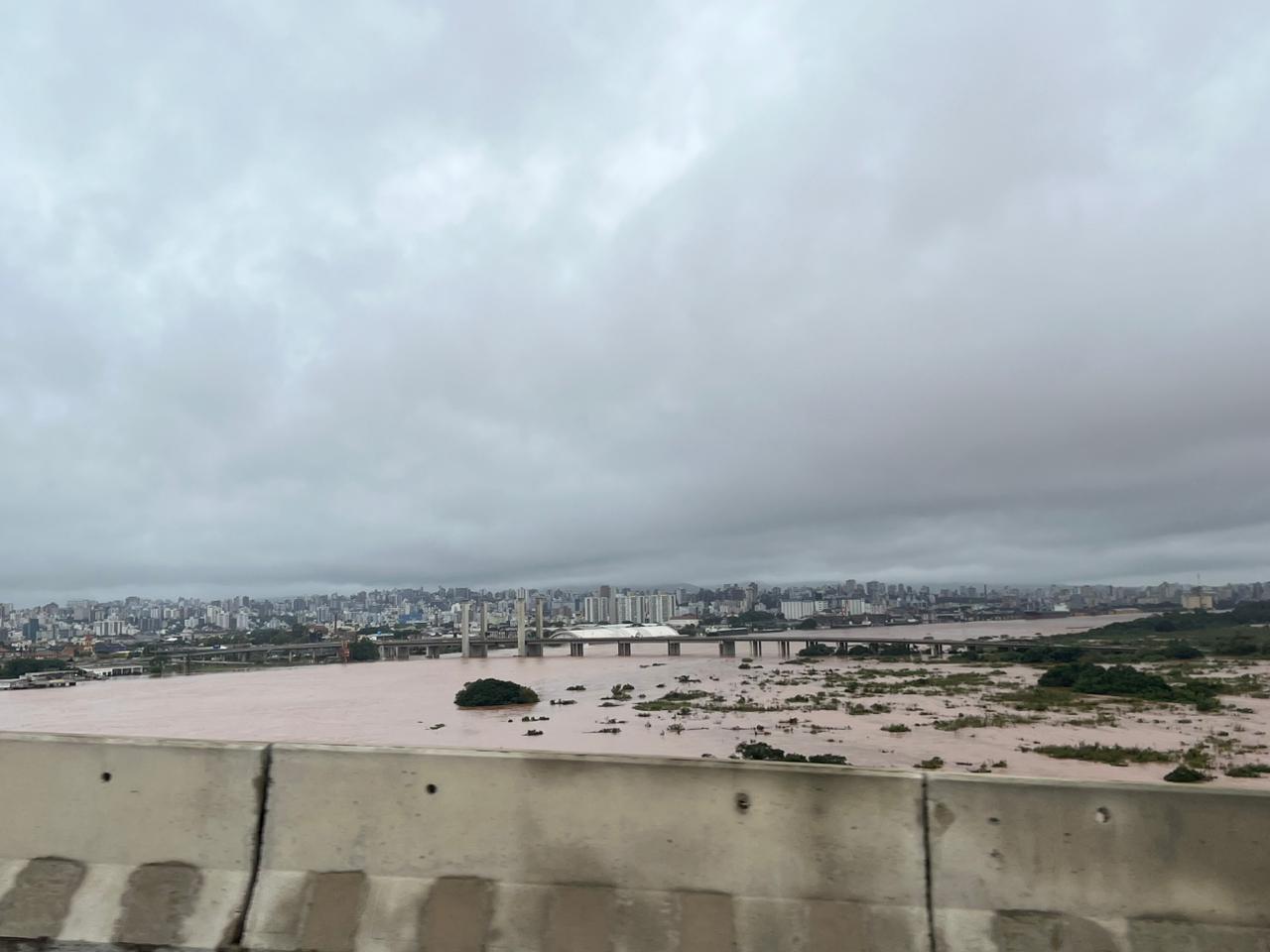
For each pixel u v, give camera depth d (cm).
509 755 549
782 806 521
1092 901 489
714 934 496
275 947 517
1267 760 3391
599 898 512
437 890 524
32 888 548
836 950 488
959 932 488
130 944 526
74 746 579
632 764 537
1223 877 487
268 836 551
